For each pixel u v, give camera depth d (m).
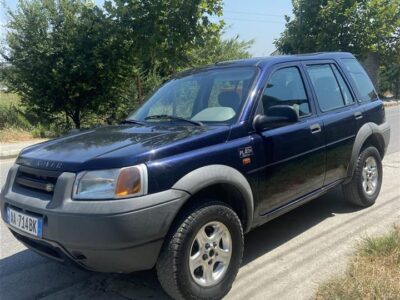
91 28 14.54
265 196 3.93
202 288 3.30
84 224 2.93
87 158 3.15
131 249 2.96
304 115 4.55
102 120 17.45
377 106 5.82
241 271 3.95
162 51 13.50
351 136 5.14
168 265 3.12
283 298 3.41
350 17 22.16
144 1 13.05
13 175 3.61
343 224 5.01
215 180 3.36
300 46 23.69
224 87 4.21
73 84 15.13
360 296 3.11
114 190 2.97
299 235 4.75
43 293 3.73
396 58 33.34
